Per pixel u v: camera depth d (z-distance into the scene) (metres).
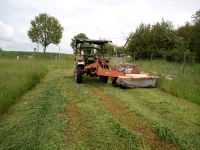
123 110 8.33
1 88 9.43
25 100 9.48
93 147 5.55
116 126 6.65
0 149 5.47
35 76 13.59
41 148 5.34
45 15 42.19
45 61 27.47
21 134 6.11
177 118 7.77
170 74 16.09
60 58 37.06
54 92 10.60
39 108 8.11
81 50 14.23
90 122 6.98
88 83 13.64
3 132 6.33
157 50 30.59
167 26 32.31
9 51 54.06
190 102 9.89
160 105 9.21
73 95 10.32
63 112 7.82
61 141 5.72
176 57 27.28
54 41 42.56
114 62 22.34
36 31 41.97
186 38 29.38
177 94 10.89
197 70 18.97
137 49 32.34
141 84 12.44
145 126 6.84
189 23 31.45
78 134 6.17
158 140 6.01
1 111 7.76
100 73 12.58
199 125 7.23
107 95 10.62
